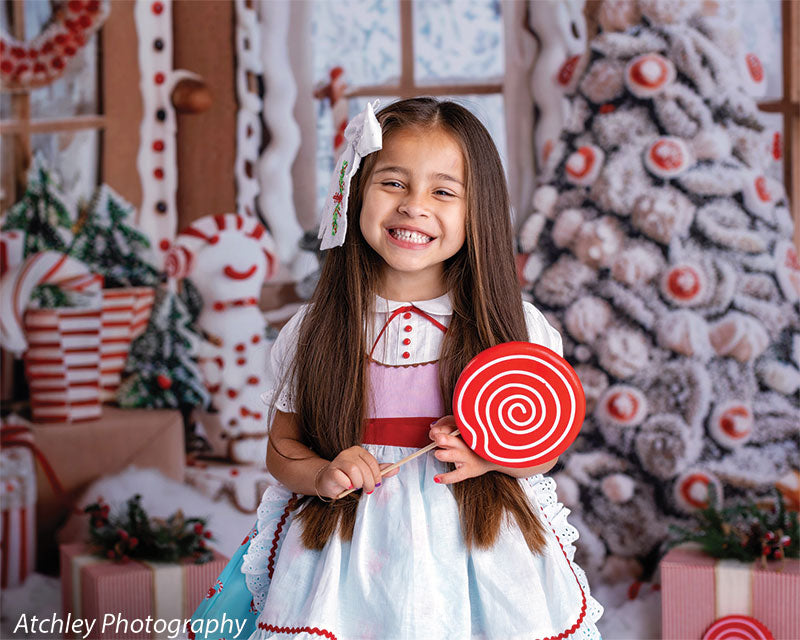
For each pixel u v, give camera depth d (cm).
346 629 149
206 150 365
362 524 153
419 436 160
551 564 156
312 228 369
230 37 365
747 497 316
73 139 358
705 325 322
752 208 321
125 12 360
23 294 350
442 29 364
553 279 337
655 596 313
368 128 154
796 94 326
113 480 352
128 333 360
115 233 360
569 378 154
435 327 165
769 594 265
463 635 146
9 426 348
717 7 324
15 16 354
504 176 169
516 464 152
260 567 165
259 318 365
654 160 325
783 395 317
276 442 168
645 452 325
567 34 343
